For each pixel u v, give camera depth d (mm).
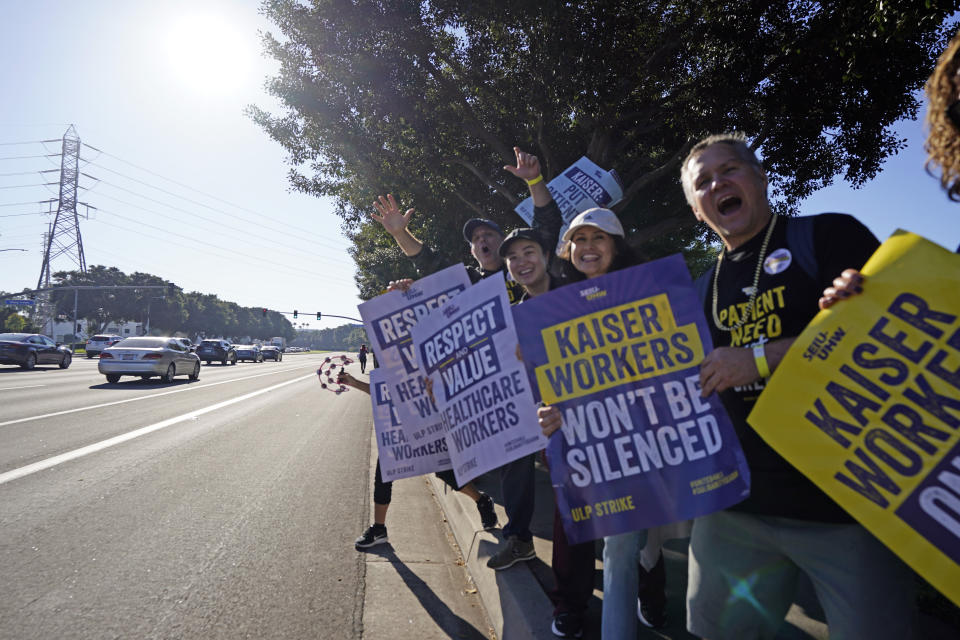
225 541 3609
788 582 1511
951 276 1219
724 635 1571
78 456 5832
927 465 1194
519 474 2994
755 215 1598
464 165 11758
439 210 12062
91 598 2723
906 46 8547
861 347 1288
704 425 1550
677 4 10062
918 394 1219
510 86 9891
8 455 5727
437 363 2398
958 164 1180
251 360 43812
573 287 1710
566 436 1675
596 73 8688
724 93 9211
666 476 1571
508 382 2219
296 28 10320
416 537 3979
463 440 2326
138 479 5039
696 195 1674
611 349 1666
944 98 1187
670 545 3436
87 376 17875
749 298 1578
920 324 1234
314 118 11211
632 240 11562
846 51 7895
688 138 10234
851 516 1311
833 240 1446
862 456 1261
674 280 1635
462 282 3008
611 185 4387
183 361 17672
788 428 1341
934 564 1162
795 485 1393
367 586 3066
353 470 6023
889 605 1291
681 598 2646
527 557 2959
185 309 89688
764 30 9258
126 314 77062
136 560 3219
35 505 4129
